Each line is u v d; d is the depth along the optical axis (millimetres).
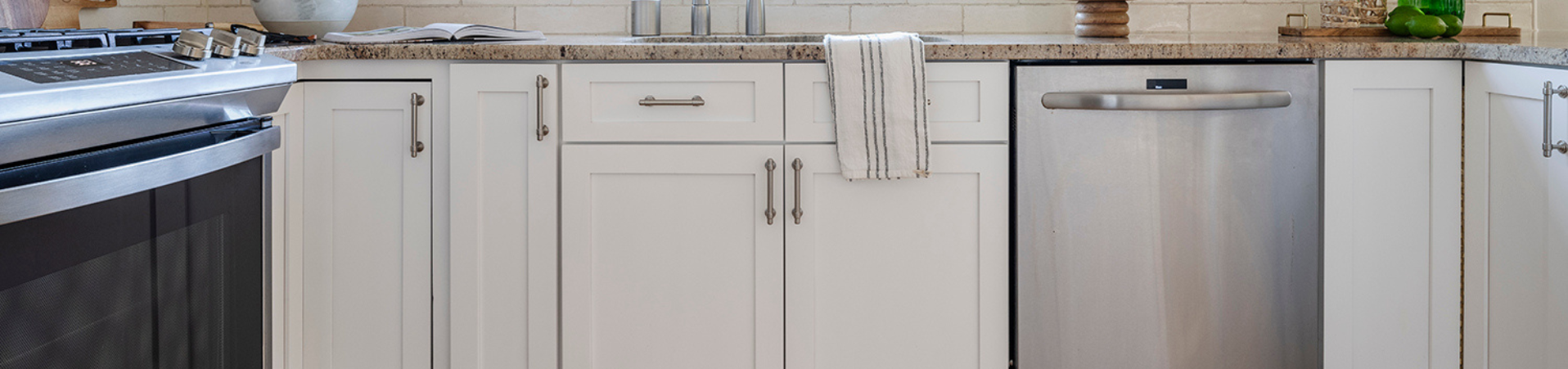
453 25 2021
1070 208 1854
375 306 1931
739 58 1818
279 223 1820
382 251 1914
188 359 1304
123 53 1245
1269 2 2529
